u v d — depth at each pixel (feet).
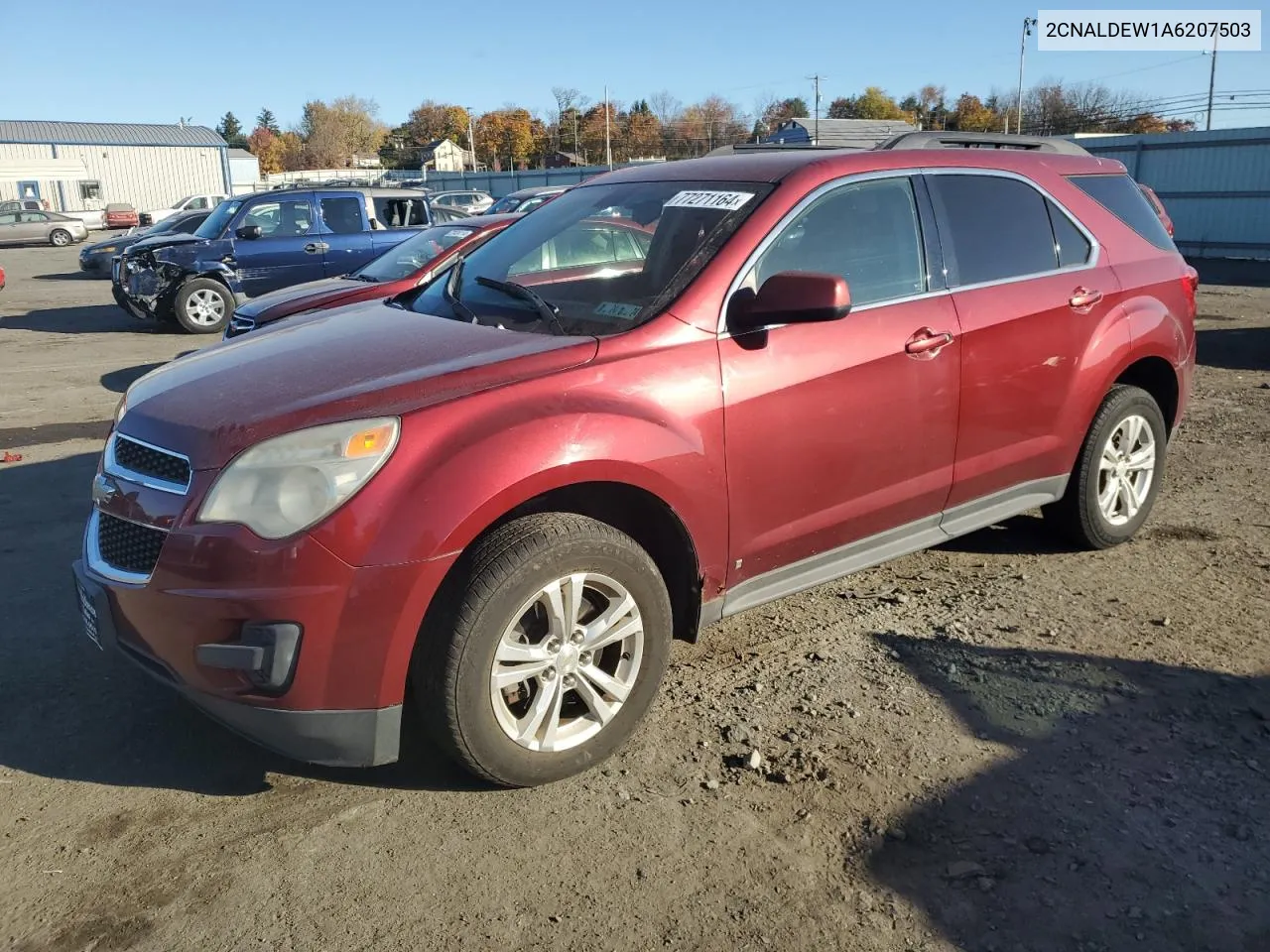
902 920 7.99
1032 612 13.51
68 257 103.81
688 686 11.67
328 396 9.23
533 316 11.28
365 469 8.63
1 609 13.97
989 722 10.78
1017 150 14.51
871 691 11.46
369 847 8.92
